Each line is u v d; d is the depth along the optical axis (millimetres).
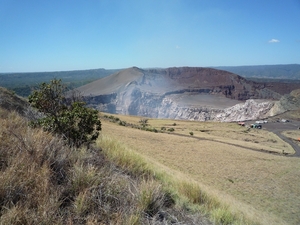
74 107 6012
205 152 33469
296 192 20250
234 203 10523
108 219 2594
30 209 2303
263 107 166875
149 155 22953
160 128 70062
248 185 20625
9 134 3639
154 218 2895
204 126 83312
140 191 3344
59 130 5098
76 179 3000
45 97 5793
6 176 2451
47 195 2471
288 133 70812
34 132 4105
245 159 32406
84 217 2496
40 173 2803
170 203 3771
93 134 6207
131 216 2570
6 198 2322
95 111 6211
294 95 148875
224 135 64062
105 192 2996
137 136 34594
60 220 2266
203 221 3402
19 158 2941
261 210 14117
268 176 24766
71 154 3820
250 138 60844
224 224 3715
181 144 37406
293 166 31016
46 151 3371
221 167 25812
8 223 2051
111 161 4719
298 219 13867
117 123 54938
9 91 16312
